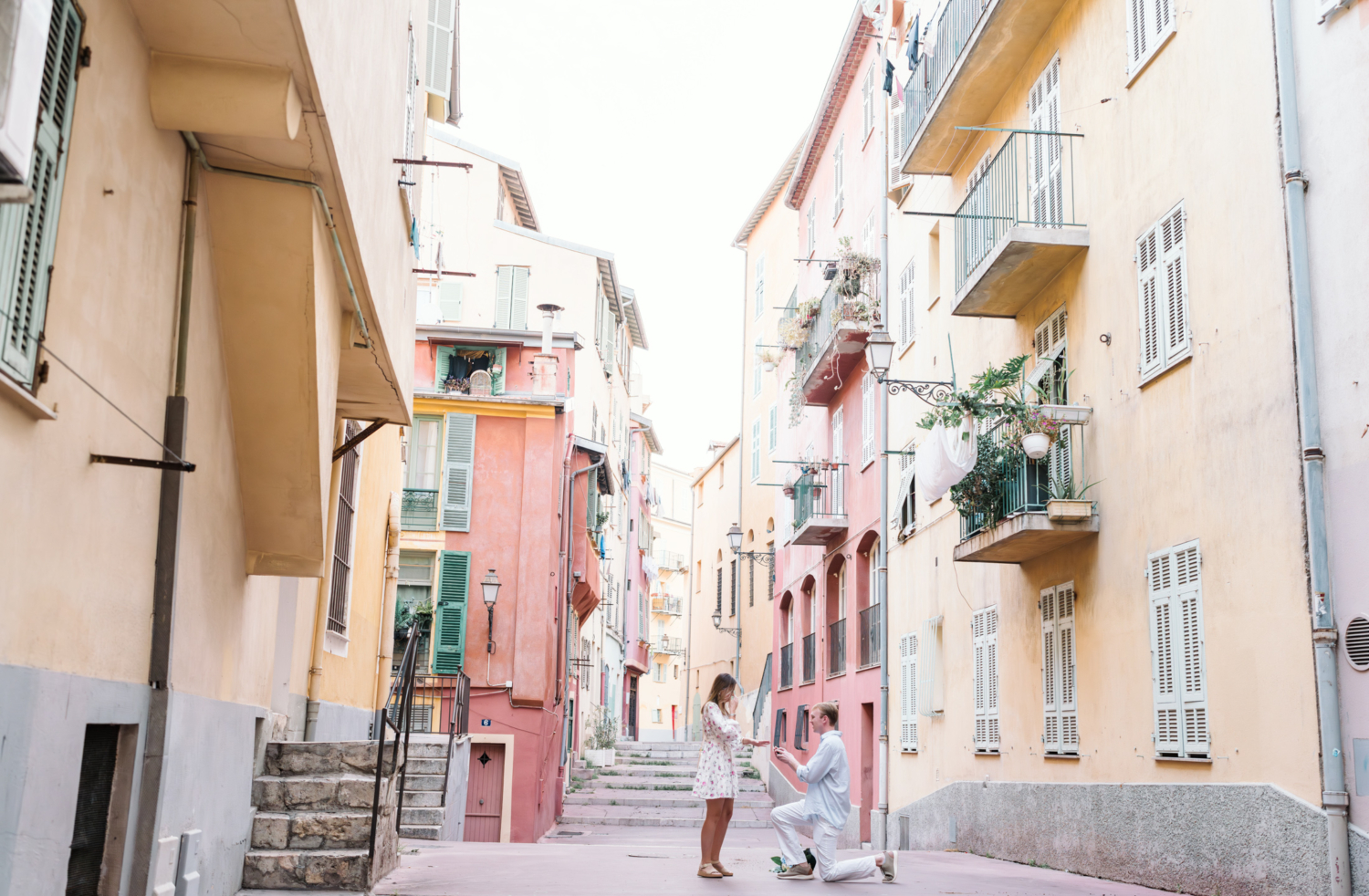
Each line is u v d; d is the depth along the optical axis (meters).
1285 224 9.02
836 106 27.27
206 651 6.87
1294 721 8.66
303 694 11.32
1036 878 11.41
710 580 45.84
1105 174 12.48
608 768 31.45
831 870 9.97
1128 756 11.37
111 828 5.50
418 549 23.23
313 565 7.81
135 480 5.46
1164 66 11.21
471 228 34.25
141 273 5.43
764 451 36.44
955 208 17.77
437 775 15.86
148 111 5.36
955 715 16.89
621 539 44.75
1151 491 11.16
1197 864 9.85
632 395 47.97
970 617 16.41
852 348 22.59
